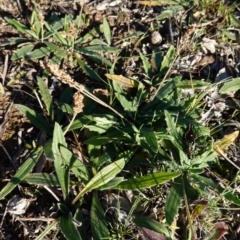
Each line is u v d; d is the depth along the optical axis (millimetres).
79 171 380
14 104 417
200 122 426
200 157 381
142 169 391
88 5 513
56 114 430
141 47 484
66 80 335
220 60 476
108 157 388
